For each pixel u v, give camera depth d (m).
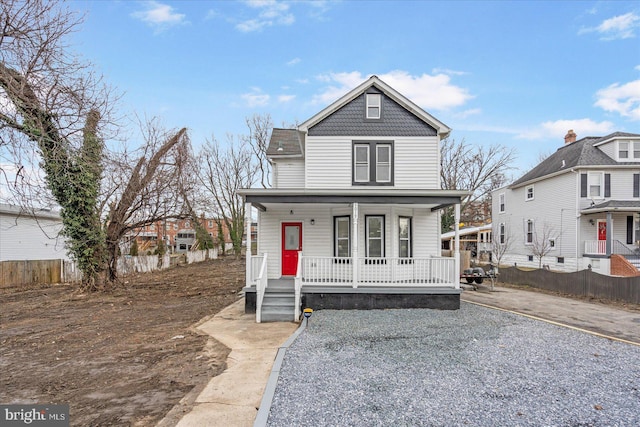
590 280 13.24
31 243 19.66
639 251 19.41
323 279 11.38
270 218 12.32
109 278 14.90
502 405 4.21
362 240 11.59
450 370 5.36
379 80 12.05
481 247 31.83
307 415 3.93
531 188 24.73
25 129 9.26
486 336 7.31
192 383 4.98
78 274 17.95
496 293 14.61
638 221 20.58
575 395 4.52
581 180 20.59
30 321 9.20
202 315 9.85
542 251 21.42
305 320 8.62
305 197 10.20
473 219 44.34
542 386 4.80
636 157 20.81
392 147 12.00
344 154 12.02
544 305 11.52
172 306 11.35
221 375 5.22
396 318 8.95
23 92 8.91
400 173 11.94
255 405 4.25
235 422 3.83
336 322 8.52
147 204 14.73
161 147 15.08
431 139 12.02
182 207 15.88
